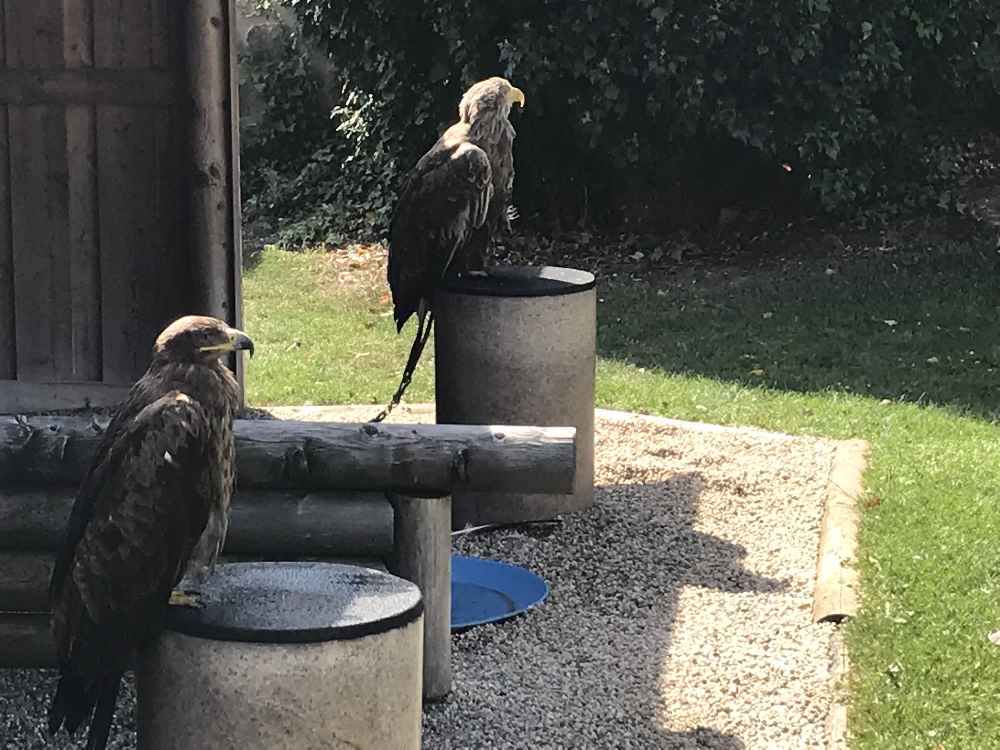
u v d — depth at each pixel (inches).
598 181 359.9
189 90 227.8
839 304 305.7
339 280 341.1
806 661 166.4
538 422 204.7
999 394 257.9
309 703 126.0
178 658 127.3
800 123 329.1
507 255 352.5
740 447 232.1
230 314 234.2
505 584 185.8
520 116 347.6
